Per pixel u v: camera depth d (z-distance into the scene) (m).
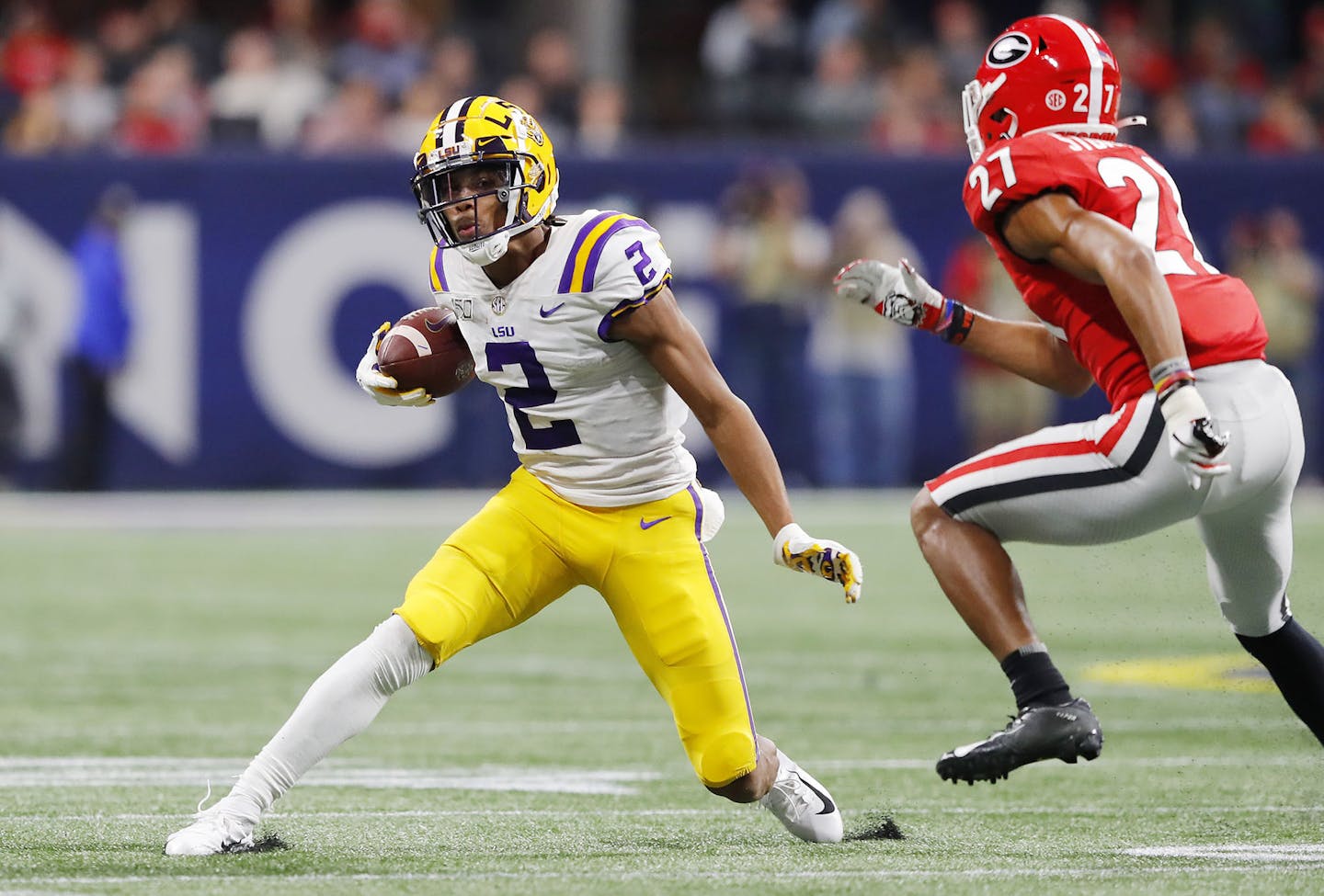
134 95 50.12
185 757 18.17
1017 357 15.40
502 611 13.55
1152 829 14.74
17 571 34.88
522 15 61.94
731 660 13.39
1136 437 13.15
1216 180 49.94
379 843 13.94
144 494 45.91
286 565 35.81
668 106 55.34
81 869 12.67
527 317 13.09
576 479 13.39
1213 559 14.30
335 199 46.44
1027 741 13.41
